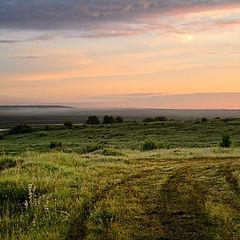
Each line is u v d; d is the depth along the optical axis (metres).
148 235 5.35
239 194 7.88
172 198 7.65
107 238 5.30
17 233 5.75
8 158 14.37
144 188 8.78
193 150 24.27
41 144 43.69
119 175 10.74
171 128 65.75
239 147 28.62
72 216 6.38
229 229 5.50
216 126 61.62
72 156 16.25
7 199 7.89
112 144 41.53
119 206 6.97
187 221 5.98
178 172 11.54
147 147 28.28
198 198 7.57
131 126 76.19
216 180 9.79
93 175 10.51
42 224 6.15
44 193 8.28
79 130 74.06
